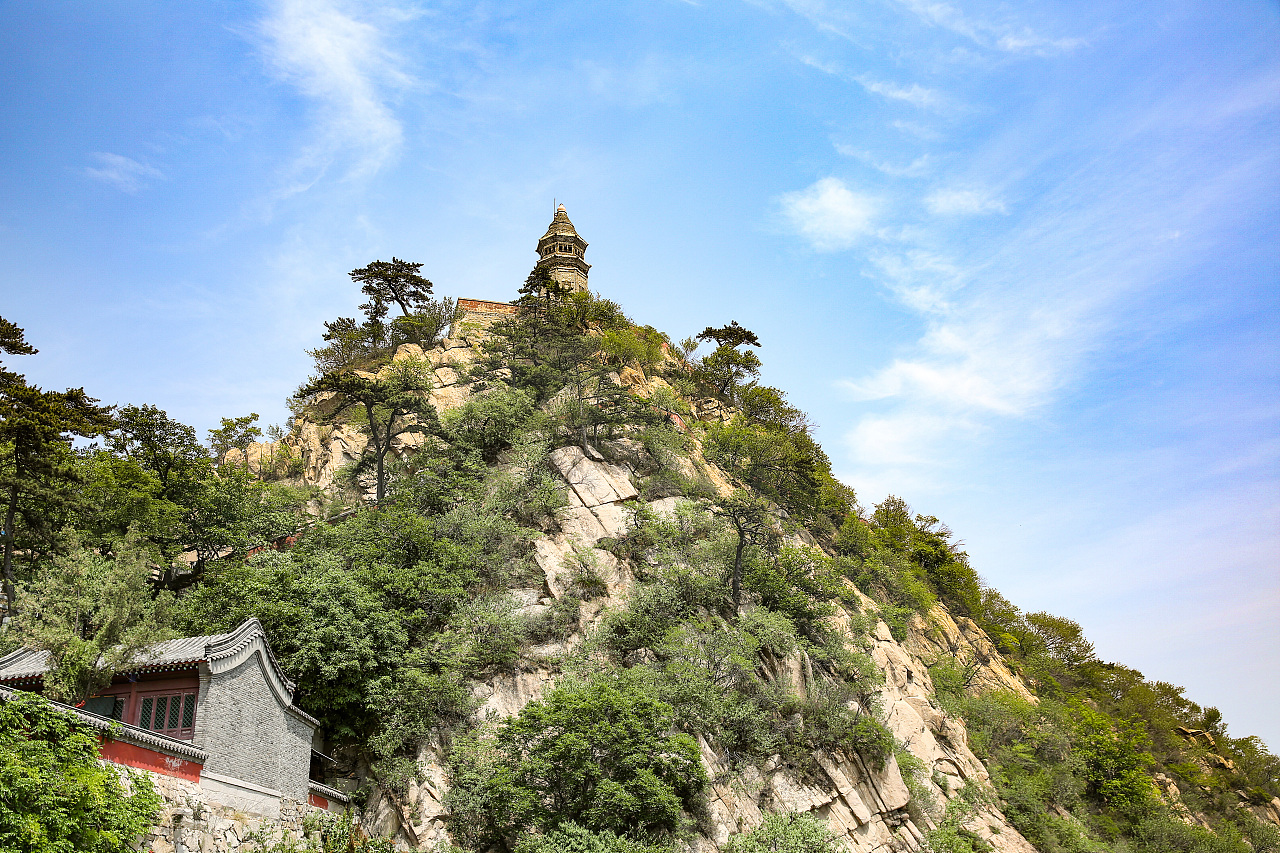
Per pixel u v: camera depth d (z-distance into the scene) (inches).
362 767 1558.8
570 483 2488.9
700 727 1715.1
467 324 3435.0
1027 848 2154.3
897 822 1899.6
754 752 1776.6
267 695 1333.7
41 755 870.4
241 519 2198.6
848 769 1889.8
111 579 1246.9
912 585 3169.3
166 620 1320.1
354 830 1427.2
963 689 2851.9
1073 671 3973.9
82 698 1157.7
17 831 799.7
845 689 2034.9
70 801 864.9
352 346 3348.9
